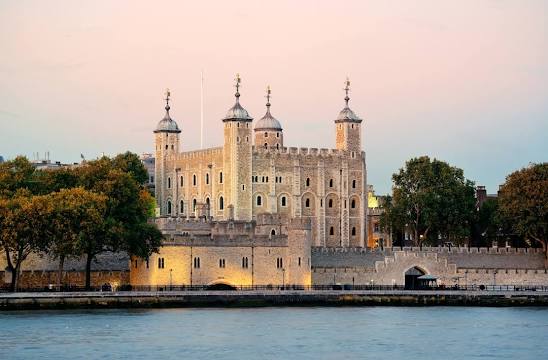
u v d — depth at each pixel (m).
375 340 184.38
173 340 181.12
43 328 192.00
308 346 177.88
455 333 193.00
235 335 187.25
